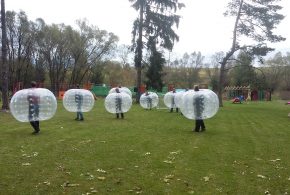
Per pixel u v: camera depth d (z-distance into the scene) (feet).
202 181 25.67
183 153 35.04
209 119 70.64
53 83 191.72
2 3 77.20
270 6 113.09
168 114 78.43
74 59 199.41
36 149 36.09
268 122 66.54
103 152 34.94
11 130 49.60
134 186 24.29
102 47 207.62
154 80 126.00
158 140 42.52
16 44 172.04
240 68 216.13
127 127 54.54
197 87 50.57
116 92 68.74
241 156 34.06
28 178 25.84
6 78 76.74
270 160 32.55
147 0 120.37
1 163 30.04
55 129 51.11
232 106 125.80
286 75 274.36
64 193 22.80
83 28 200.34
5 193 22.70
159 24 120.26
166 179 25.85
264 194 23.17
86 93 63.87
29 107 46.19
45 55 186.39
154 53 123.85
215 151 36.27
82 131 49.39
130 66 249.55
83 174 26.96
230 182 25.52
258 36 115.34
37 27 178.70
